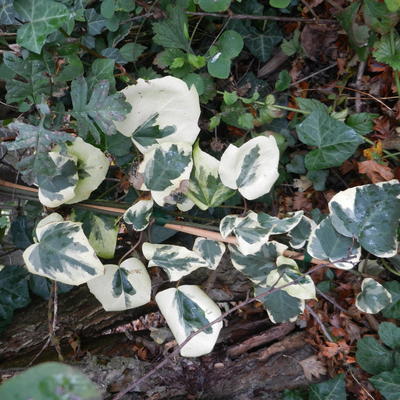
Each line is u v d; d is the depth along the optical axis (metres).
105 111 0.34
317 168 0.41
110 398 0.43
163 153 0.37
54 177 0.36
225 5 0.37
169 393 0.43
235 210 0.45
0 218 0.41
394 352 0.40
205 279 0.48
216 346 0.46
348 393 0.44
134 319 0.48
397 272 0.41
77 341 0.45
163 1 0.41
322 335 0.44
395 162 0.43
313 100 0.42
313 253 0.38
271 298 0.41
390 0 0.36
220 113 0.43
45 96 0.36
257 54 0.46
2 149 0.41
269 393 0.44
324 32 0.44
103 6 0.39
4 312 0.43
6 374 0.42
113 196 0.45
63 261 0.35
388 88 0.43
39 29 0.33
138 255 0.43
